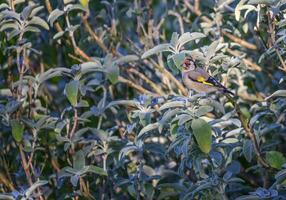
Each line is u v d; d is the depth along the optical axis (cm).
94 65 1055
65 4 1159
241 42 1209
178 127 977
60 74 1085
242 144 1028
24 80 1105
